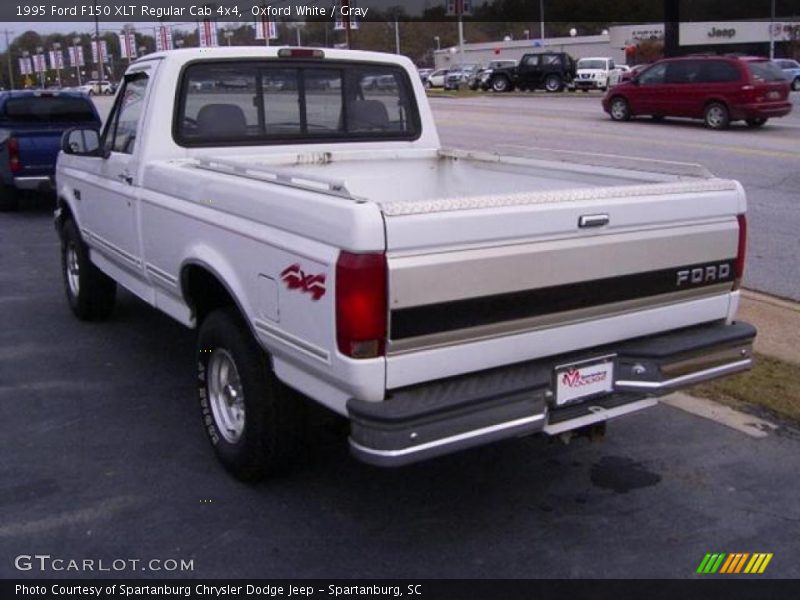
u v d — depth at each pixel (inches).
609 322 154.3
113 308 289.4
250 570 146.7
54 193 553.6
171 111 206.1
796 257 354.9
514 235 138.6
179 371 242.8
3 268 379.2
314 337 139.0
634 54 2659.9
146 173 203.5
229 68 212.1
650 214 154.3
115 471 181.6
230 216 163.6
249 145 217.5
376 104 238.7
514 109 1155.3
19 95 528.1
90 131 238.7
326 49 227.1
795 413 207.2
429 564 148.9
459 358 138.4
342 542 155.3
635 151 667.4
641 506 168.2
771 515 164.9
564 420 151.2
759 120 837.2
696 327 169.6
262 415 164.7
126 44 1987.0
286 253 143.9
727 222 167.9
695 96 853.2
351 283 128.5
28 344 267.3
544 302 144.5
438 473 181.6
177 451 191.3
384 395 133.4
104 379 236.5
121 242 226.4
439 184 241.0
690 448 192.9
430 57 3966.5
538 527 160.9
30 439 197.6
